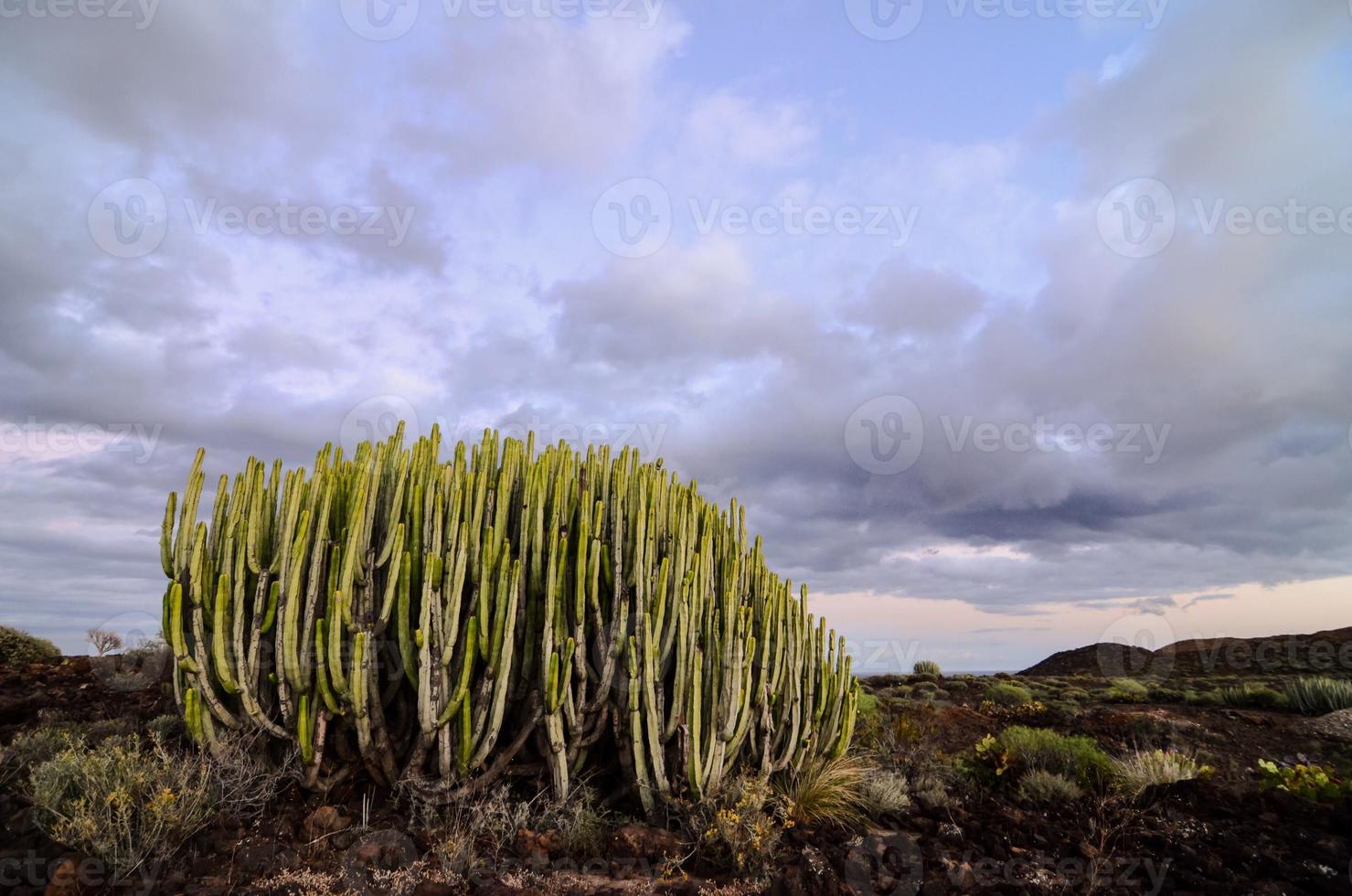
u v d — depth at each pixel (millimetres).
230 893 3600
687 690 5195
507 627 4836
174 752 4879
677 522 5875
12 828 4117
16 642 10336
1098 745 9461
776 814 5309
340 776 4898
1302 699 12445
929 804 6234
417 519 5098
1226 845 5234
